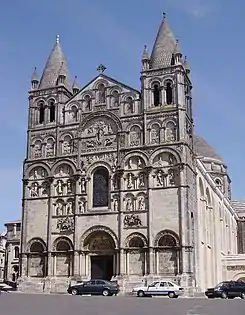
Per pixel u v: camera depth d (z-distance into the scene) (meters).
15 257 128.38
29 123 82.81
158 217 70.62
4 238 158.00
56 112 81.56
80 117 79.69
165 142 73.44
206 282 79.12
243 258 93.56
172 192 70.94
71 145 79.19
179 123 73.69
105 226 73.06
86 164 77.12
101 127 78.06
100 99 79.62
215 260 89.19
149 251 69.56
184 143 72.56
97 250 73.88
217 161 126.56
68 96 84.12
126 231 71.69
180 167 71.38
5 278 127.25
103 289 61.84
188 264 67.88
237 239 127.69
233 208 127.69
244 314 29.56
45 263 75.06
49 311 29.97
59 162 78.56
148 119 75.50
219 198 102.62
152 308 33.62
